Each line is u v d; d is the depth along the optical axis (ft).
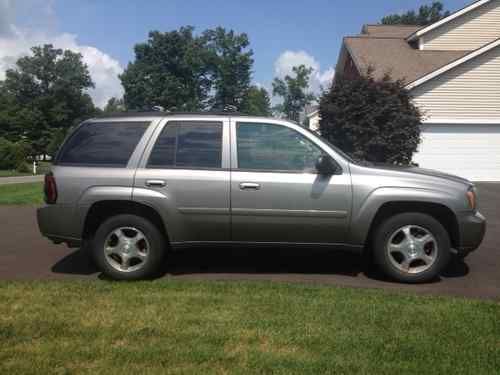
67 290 16.42
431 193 17.48
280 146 18.08
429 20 206.80
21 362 11.35
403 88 45.91
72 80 252.21
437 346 12.23
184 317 13.98
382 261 17.92
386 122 44.73
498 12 73.97
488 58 58.80
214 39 222.28
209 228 17.92
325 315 14.16
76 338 12.64
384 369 11.12
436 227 17.67
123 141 18.26
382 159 45.11
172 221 17.76
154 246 17.94
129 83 212.23
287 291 16.33
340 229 17.75
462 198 17.66
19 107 234.99
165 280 17.88
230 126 18.25
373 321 13.74
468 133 59.62
